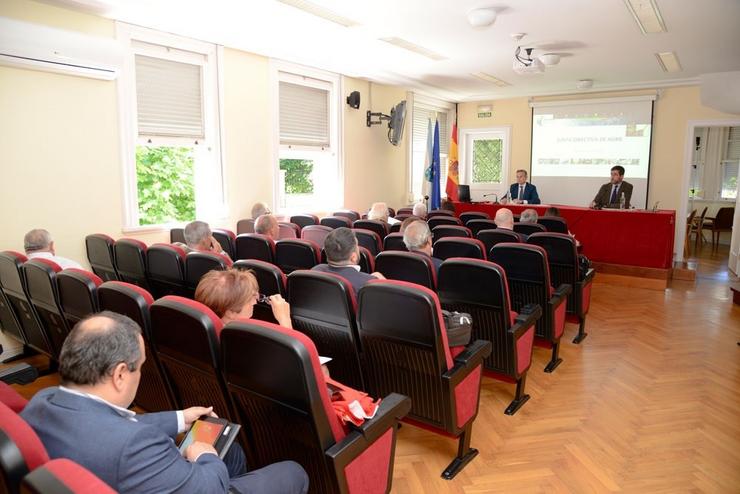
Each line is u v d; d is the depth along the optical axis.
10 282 2.88
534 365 3.62
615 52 6.20
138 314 1.88
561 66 7.05
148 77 4.81
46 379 3.25
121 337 1.15
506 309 2.53
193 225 3.44
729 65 6.90
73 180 4.18
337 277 2.06
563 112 9.25
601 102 8.87
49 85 3.96
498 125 9.93
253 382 1.45
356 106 7.24
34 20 3.88
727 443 2.53
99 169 4.36
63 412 1.07
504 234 3.71
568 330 4.42
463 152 10.37
